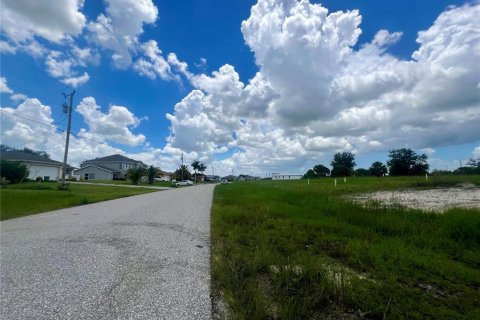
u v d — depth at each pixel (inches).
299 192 615.8
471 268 143.1
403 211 292.5
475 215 224.4
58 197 569.3
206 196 757.3
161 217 341.1
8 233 242.4
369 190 687.1
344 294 111.0
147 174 1985.7
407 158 2201.0
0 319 95.2
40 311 101.0
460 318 95.3
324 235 225.8
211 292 119.1
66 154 913.5
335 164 3368.6
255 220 304.3
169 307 105.0
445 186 737.6
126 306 105.5
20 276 136.3
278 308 101.3
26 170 1160.8
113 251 182.7
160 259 165.9
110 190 1011.3
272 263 151.3
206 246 197.8
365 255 163.8
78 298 112.1
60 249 187.3
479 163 1758.1
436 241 193.0
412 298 109.0
